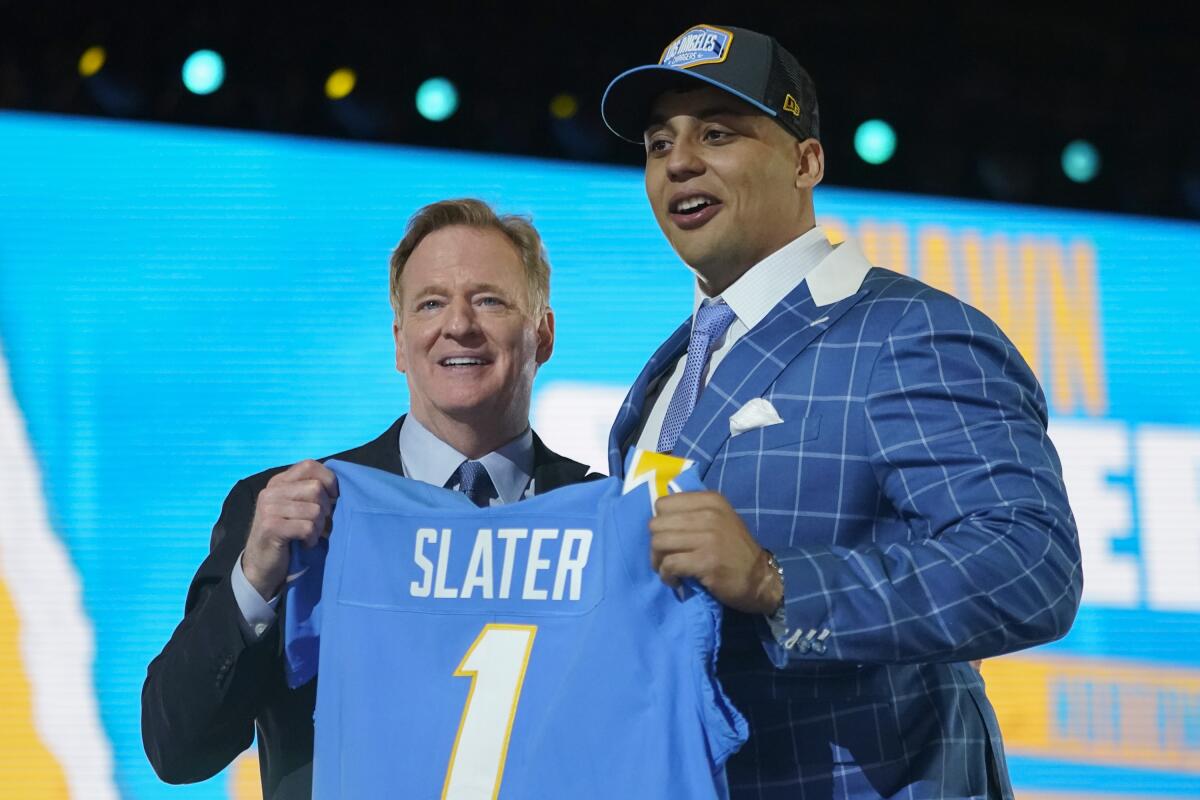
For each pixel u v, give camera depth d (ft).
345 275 19.88
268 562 8.06
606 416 19.77
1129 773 19.63
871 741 7.56
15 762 18.61
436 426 9.68
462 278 9.49
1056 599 7.02
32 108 20.08
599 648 7.18
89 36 20.13
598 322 20.04
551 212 20.27
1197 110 21.42
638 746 7.01
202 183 19.97
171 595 19.10
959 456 7.31
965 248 20.92
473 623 7.70
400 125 20.26
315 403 19.60
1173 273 21.15
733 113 8.50
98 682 18.84
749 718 7.63
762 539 7.63
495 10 20.40
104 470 19.33
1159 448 20.66
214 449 19.43
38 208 19.79
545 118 20.54
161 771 9.11
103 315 19.63
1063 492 7.36
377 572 7.91
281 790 8.92
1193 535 20.43
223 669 8.33
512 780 7.35
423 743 7.54
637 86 8.64
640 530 7.25
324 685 7.83
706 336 8.61
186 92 20.06
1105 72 21.43
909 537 7.54
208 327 19.67
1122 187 21.34
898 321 7.77
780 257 8.53
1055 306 20.92
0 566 19.02
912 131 21.24
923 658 6.97
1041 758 19.58
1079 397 20.74
